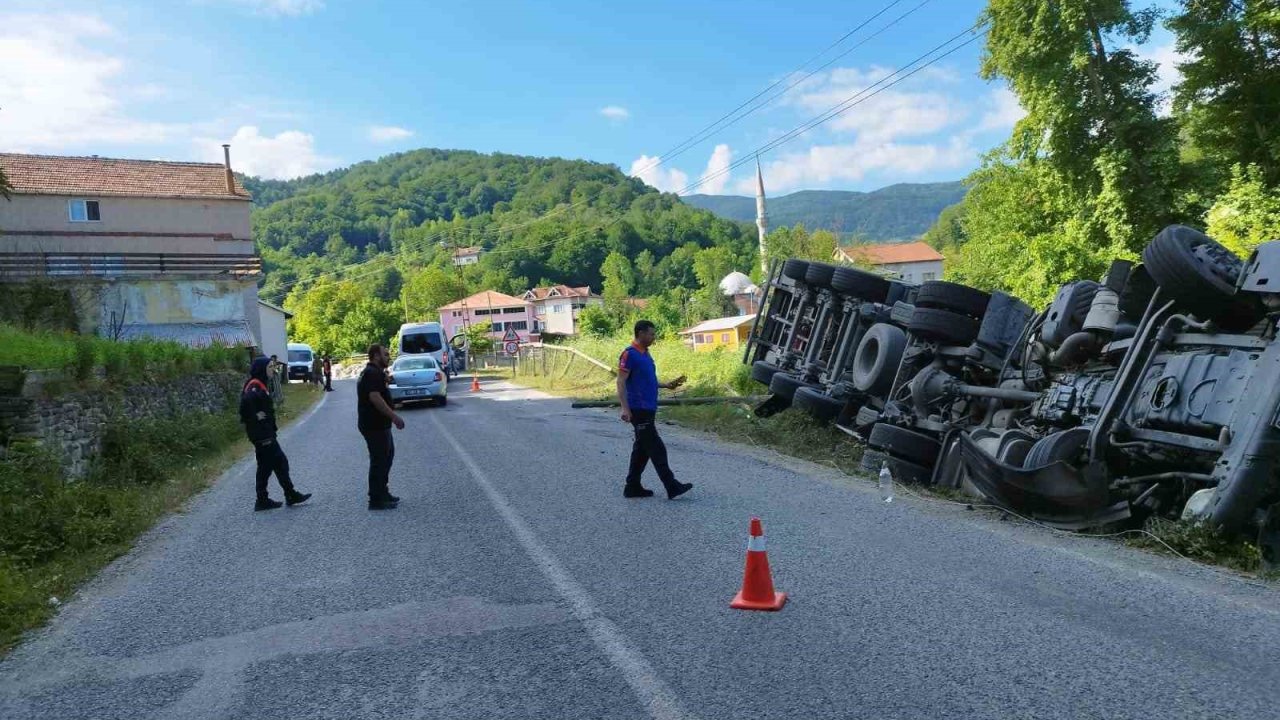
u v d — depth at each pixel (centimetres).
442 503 911
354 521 847
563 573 603
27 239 3803
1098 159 2755
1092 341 803
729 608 508
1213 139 2861
